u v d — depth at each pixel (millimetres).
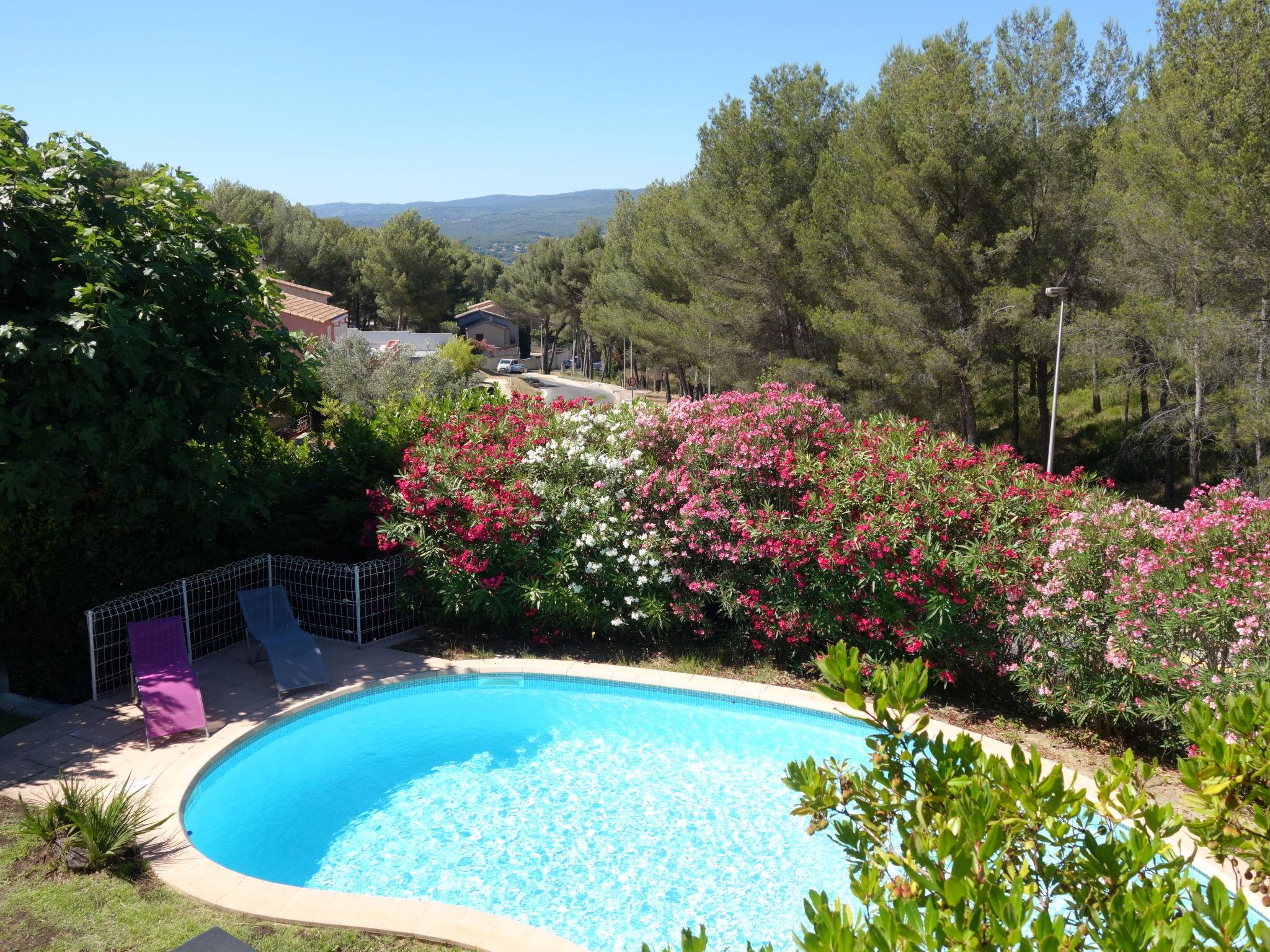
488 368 74312
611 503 10758
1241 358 18609
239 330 10031
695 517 10188
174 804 7035
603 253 59344
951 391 22797
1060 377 23234
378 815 7566
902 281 22141
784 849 7074
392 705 9727
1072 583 8180
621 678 9977
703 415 10961
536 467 11164
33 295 8547
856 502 9539
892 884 2877
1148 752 8242
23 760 7707
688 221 29078
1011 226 21641
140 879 5957
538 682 10195
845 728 9125
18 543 8875
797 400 10789
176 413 9445
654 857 6961
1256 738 2988
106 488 9234
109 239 8961
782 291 26938
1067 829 2984
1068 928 4184
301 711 9078
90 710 8797
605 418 11672
